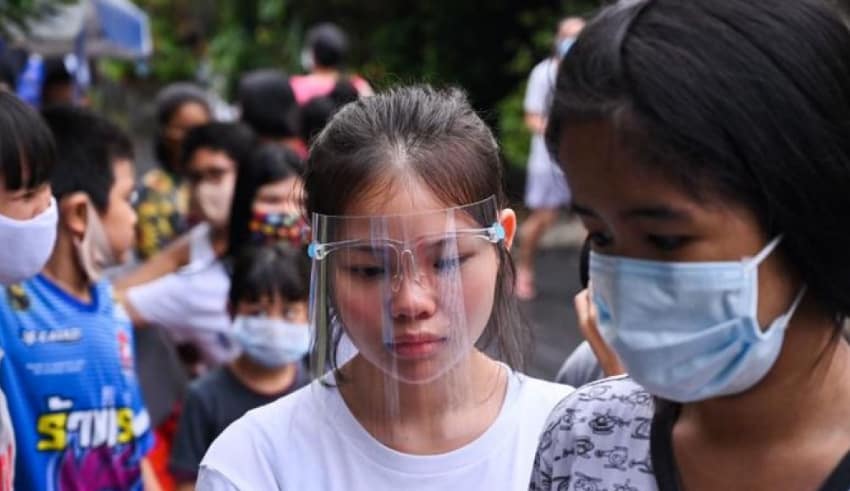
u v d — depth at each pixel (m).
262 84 5.70
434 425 2.07
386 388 2.05
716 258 1.31
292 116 5.71
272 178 3.85
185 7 17.14
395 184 2.00
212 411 3.42
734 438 1.43
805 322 1.38
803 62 1.29
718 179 1.27
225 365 3.49
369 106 2.11
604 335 1.42
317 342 2.08
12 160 2.38
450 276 2.01
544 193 9.12
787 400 1.39
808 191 1.29
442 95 2.17
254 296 3.37
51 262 2.94
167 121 5.69
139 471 3.02
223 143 4.44
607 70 1.30
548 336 7.79
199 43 16.61
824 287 1.34
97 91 11.77
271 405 2.14
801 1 1.32
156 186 5.50
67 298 2.90
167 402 3.79
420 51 15.35
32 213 2.44
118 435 2.94
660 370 1.37
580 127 1.32
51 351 2.83
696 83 1.26
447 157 2.04
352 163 2.02
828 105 1.29
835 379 1.39
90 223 3.06
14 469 2.76
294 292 3.37
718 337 1.33
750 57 1.28
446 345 2.02
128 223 3.43
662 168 1.27
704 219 1.29
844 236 1.32
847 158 1.31
